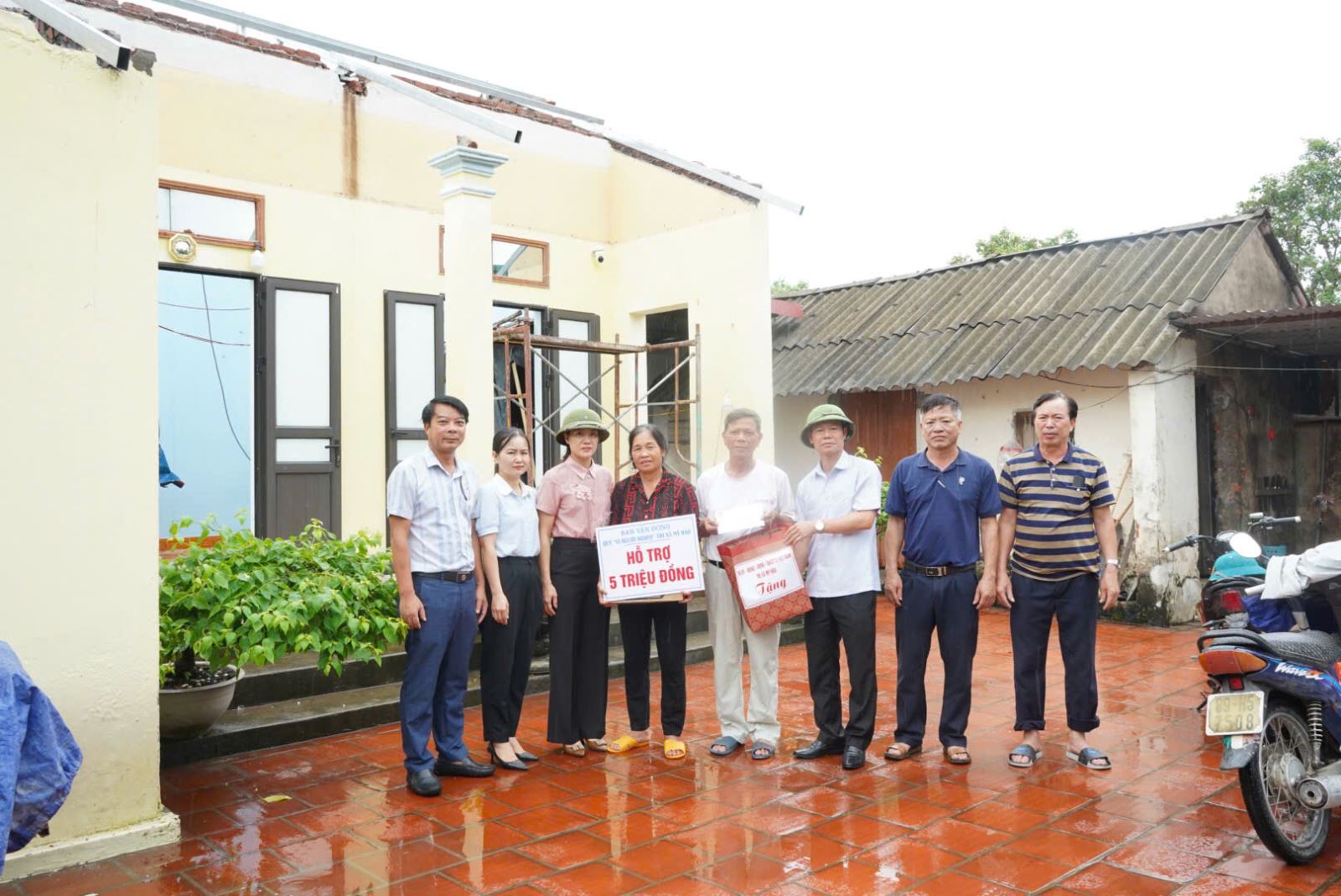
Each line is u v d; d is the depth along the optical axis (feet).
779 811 13.67
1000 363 30.40
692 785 14.85
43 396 11.92
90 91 12.33
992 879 11.30
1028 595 15.47
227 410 23.25
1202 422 30.60
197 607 14.84
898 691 16.15
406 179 26.08
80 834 12.14
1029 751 15.48
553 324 29.43
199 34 22.67
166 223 22.29
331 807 14.03
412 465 14.70
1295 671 11.88
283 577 16.02
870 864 11.78
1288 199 50.72
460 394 21.15
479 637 21.07
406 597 14.47
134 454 12.66
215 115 22.90
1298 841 11.73
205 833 13.05
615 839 12.71
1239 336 30.27
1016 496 15.75
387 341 25.50
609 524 16.51
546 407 29.40
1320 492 34.86
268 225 23.63
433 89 26.89
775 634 16.52
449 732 15.35
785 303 39.63
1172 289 30.30
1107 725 17.83
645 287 29.94
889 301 38.73
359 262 25.17
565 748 16.62
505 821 13.43
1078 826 12.90
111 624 12.42
